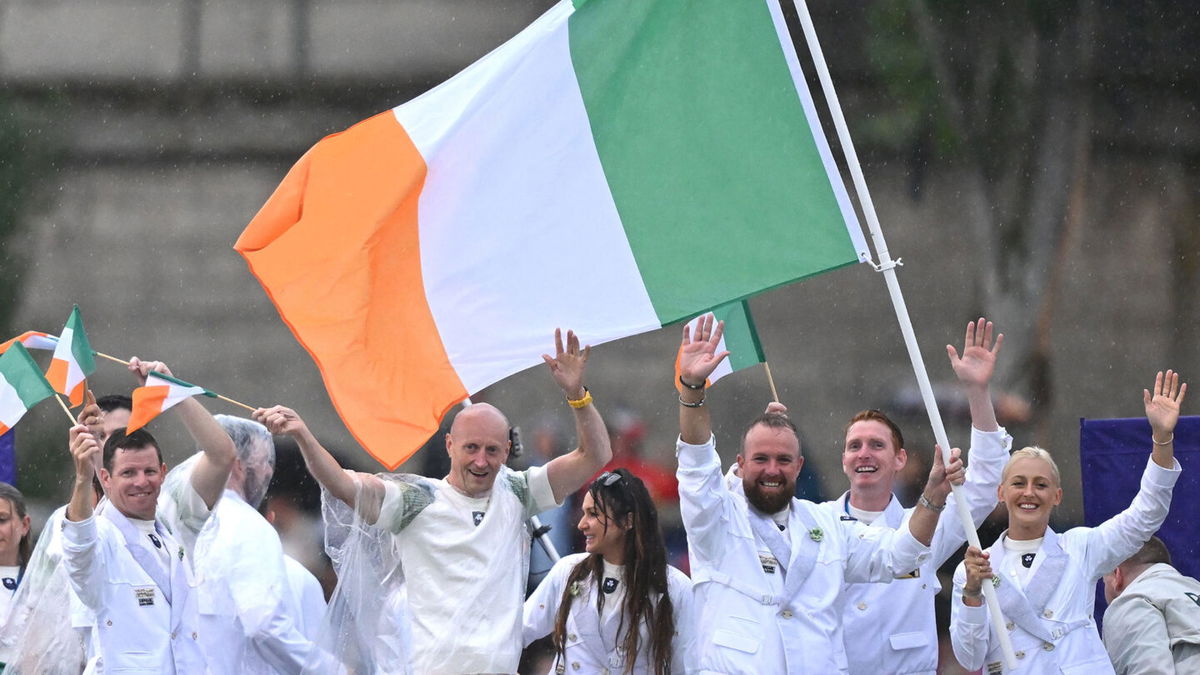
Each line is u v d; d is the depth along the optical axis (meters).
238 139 59.09
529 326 24.16
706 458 23.62
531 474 24.23
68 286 57.88
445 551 23.41
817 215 23.62
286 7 59.53
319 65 59.53
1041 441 56.81
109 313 57.66
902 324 23.44
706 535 23.81
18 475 52.78
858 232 23.47
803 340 56.44
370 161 24.34
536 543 29.62
